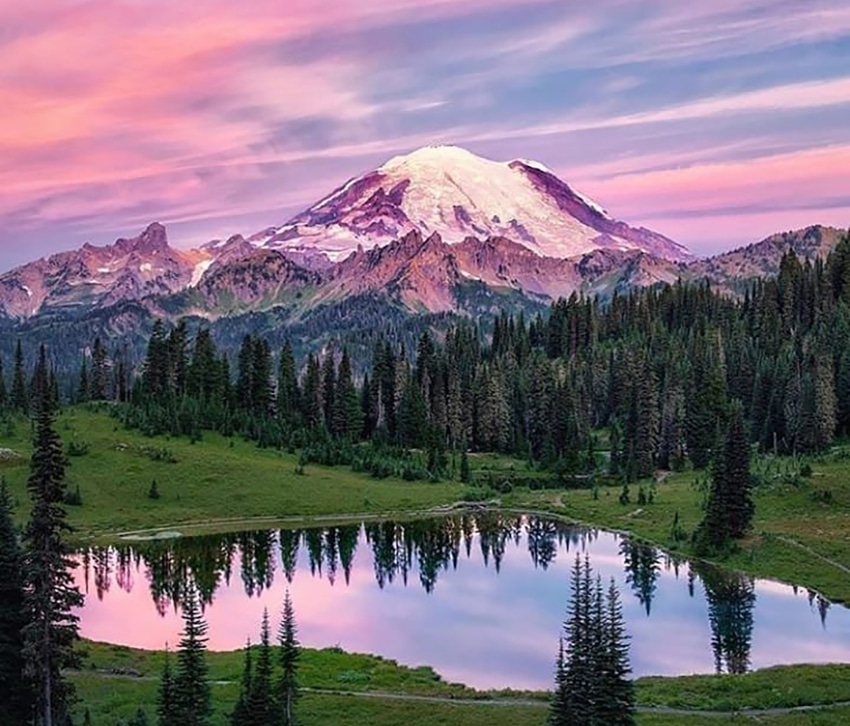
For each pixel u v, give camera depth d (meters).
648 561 127.56
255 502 170.25
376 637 93.50
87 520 155.25
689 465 191.12
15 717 54.59
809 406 174.50
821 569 113.50
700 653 84.31
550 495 182.38
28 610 51.94
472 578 124.94
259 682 55.78
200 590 118.19
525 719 62.47
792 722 61.47
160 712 54.44
